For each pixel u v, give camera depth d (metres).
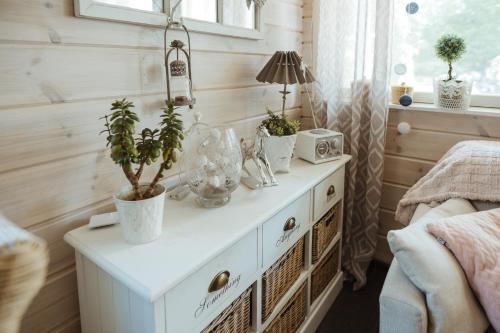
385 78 1.85
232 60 1.59
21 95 0.92
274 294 1.34
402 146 2.02
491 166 1.42
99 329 1.04
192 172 1.22
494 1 1.77
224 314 1.09
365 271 2.07
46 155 0.99
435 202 1.50
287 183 1.44
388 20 1.79
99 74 1.08
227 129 1.27
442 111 1.85
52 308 1.07
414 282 1.04
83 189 1.10
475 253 1.10
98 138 1.11
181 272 0.86
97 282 0.99
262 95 1.83
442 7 1.90
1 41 0.87
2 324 0.38
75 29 1.01
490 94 1.86
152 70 1.24
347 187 2.09
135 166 1.23
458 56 1.79
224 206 1.22
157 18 1.20
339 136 1.76
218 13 1.47
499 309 1.03
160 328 0.87
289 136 1.52
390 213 2.13
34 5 0.92
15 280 0.38
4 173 0.92
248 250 1.14
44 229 1.02
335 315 1.84
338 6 1.92
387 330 1.05
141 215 0.95
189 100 1.30
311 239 1.59
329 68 2.01
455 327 0.99
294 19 2.04
